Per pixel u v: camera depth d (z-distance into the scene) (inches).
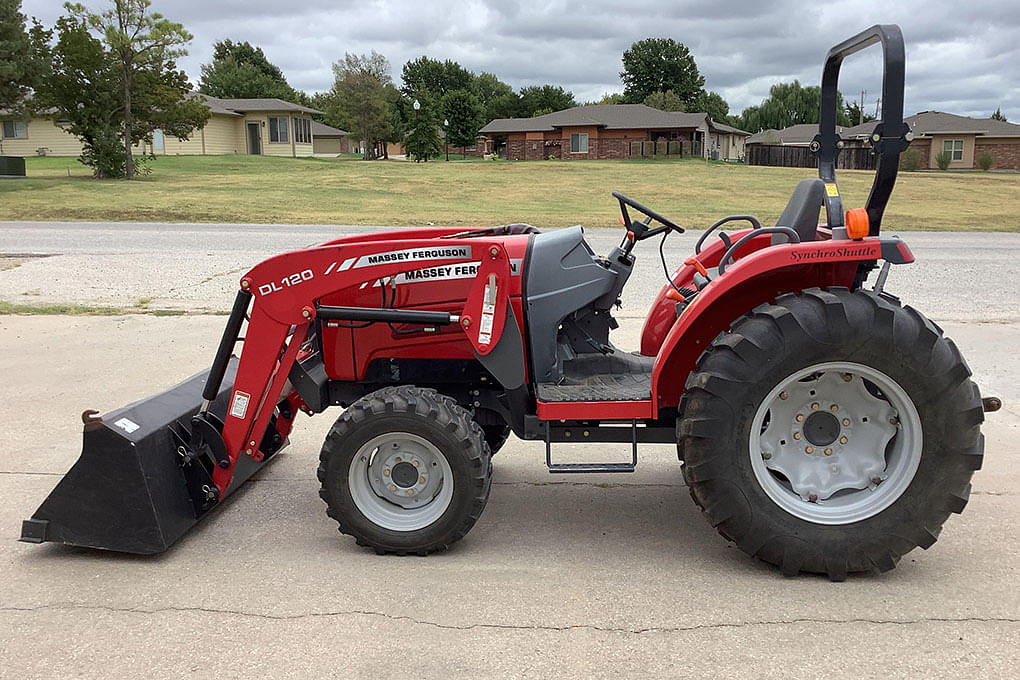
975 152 2028.8
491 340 134.5
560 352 149.0
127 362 260.5
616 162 1750.7
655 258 508.4
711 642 108.0
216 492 142.6
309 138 2252.7
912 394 120.7
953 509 122.7
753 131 3356.3
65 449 185.9
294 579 127.0
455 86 3518.7
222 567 131.6
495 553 136.6
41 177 1221.1
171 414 145.5
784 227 142.8
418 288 142.1
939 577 126.1
